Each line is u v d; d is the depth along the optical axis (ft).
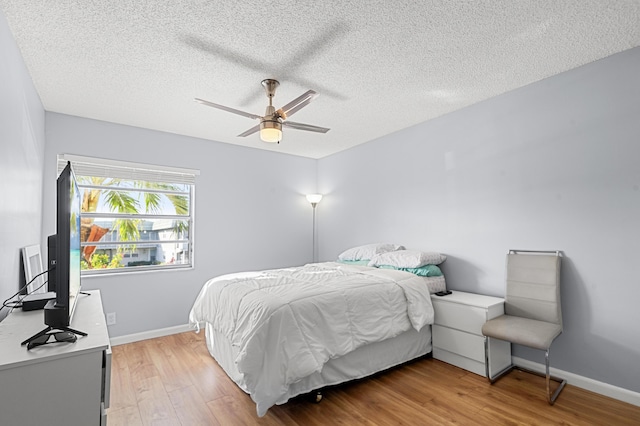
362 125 12.41
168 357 10.18
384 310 8.71
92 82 8.68
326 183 17.02
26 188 7.63
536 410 7.03
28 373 3.71
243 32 6.59
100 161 11.36
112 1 5.65
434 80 8.84
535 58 7.80
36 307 5.96
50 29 6.41
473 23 6.42
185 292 13.01
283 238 16.21
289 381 6.62
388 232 13.53
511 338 7.59
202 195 13.67
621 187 7.56
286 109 8.11
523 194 9.29
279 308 7.03
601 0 5.81
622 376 7.44
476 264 10.39
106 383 4.13
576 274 8.21
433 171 11.77
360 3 5.79
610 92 7.75
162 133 12.76
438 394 7.76
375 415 6.93
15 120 6.61
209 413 7.08
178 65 7.88
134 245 12.52
